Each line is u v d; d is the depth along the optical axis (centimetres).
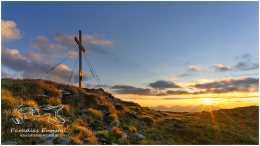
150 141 2048
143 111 3422
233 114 4678
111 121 2342
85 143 1678
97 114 2366
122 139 1931
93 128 2123
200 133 2548
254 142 2556
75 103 2619
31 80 2866
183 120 3167
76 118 2202
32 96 2403
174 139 2306
